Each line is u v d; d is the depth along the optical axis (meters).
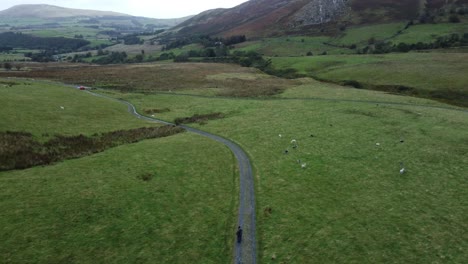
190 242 29.64
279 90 103.06
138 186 38.94
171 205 35.44
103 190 37.31
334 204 35.44
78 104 75.44
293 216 33.53
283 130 61.78
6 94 73.06
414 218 32.34
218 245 29.39
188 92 103.62
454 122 61.66
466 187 37.78
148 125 66.94
